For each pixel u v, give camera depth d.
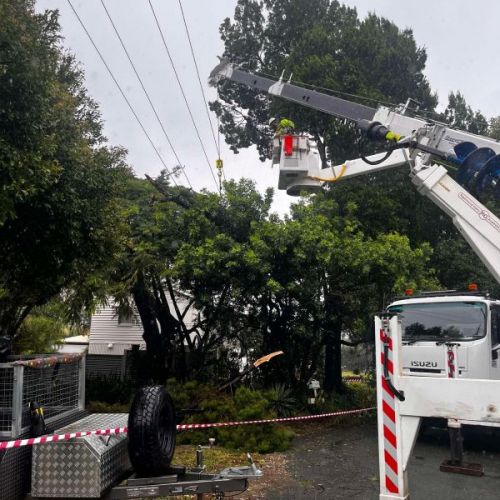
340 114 9.27
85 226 7.77
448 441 9.17
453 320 8.93
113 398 12.61
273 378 12.38
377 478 7.09
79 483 4.10
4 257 7.75
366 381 15.45
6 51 5.72
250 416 9.07
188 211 11.89
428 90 18.48
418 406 3.66
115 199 9.10
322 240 10.82
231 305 12.23
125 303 13.58
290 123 9.29
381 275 11.12
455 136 7.32
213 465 7.80
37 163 6.07
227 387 11.56
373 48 17.25
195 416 9.49
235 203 12.05
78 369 5.67
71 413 5.37
